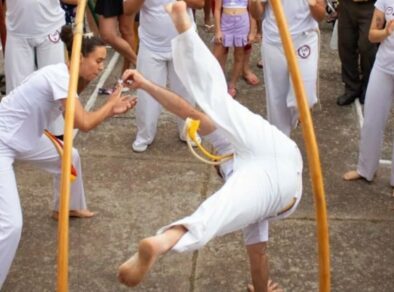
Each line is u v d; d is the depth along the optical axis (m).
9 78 5.85
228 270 4.60
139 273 3.02
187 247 3.02
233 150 3.58
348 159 5.97
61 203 3.03
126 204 5.31
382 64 5.11
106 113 4.17
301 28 5.32
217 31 6.91
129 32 6.50
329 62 7.90
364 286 4.48
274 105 5.65
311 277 4.56
